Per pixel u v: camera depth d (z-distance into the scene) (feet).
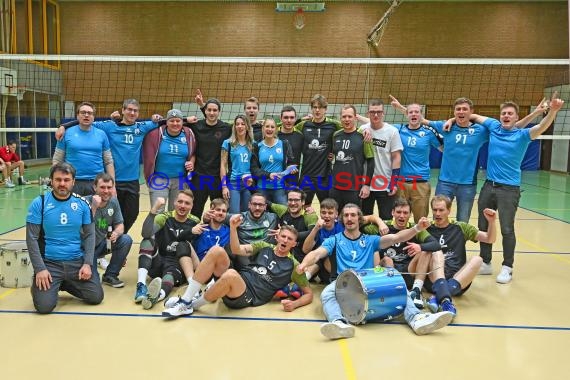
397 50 55.52
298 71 54.95
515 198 15.92
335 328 11.09
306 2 48.29
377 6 54.95
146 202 32.30
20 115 48.80
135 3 55.36
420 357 10.37
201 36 55.62
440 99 55.42
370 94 55.16
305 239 14.87
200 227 14.44
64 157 16.21
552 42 54.95
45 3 52.54
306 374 9.54
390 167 17.20
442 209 14.43
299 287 13.96
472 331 11.83
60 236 12.65
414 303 12.76
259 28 55.31
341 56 55.67
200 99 17.79
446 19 55.11
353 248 13.73
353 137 16.61
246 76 55.01
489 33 55.16
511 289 15.11
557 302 13.93
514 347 10.92
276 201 17.22
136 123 17.20
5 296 13.83
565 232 23.71
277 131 17.67
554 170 56.39
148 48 55.88
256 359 10.17
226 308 13.23
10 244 15.51
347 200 16.81
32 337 11.05
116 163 17.04
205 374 9.48
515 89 55.26
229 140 17.17
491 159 16.25
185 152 17.33
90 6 55.31
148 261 14.21
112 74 55.62
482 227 16.84
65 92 55.83
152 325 11.90
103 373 9.45
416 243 14.30
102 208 14.52
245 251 13.78
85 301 13.41
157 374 9.45
